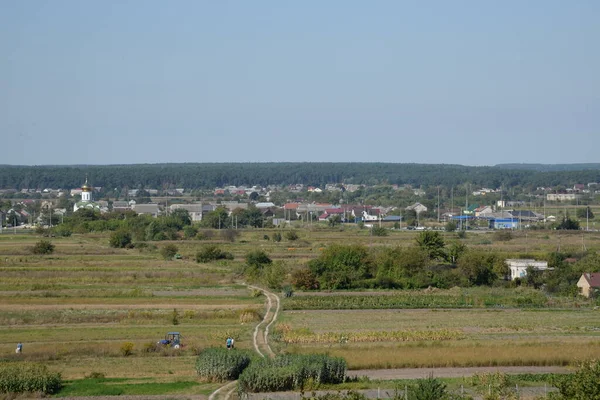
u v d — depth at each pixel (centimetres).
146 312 10812
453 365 7969
